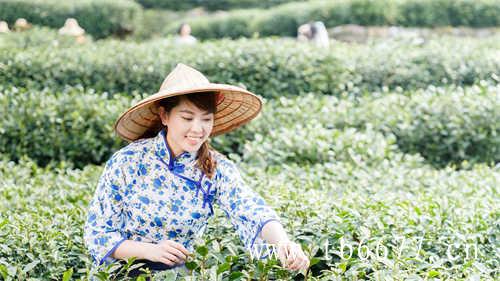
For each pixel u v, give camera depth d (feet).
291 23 75.51
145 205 11.00
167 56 32.27
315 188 18.02
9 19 71.67
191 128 10.55
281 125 26.09
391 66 33.19
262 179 17.57
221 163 11.25
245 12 81.35
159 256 10.44
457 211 14.20
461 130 26.20
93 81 31.68
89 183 18.58
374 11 71.46
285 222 12.82
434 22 72.69
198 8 93.76
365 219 12.98
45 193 17.92
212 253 10.81
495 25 73.51
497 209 14.30
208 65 31.48
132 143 11.29
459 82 33.45
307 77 31.42
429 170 21.70
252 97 11.35
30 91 28.53
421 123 26.58
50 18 73.05
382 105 27.73
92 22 75.20
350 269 10.44
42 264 12.19
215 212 13.42
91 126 26.48
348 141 22.65
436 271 10.28
